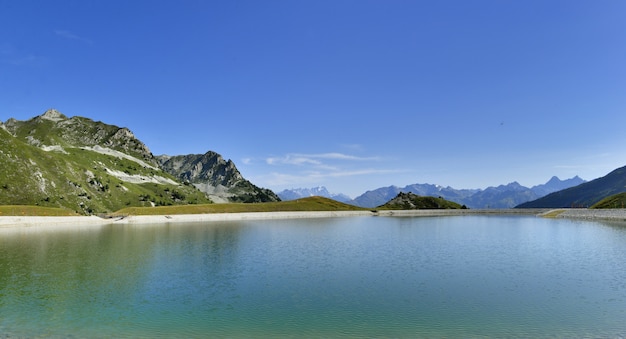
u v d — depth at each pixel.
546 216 175.88
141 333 24.28
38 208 137.75
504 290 34.59
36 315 27.67
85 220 130.88
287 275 41.09
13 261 49.50
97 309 29.11
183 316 27.48
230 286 36.19
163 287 35.84
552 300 31.33
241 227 113.38
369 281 38.25
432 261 49.75
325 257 53.12
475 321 26.34
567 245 65.75
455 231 97.69
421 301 31.17
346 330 24.73
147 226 117.06
